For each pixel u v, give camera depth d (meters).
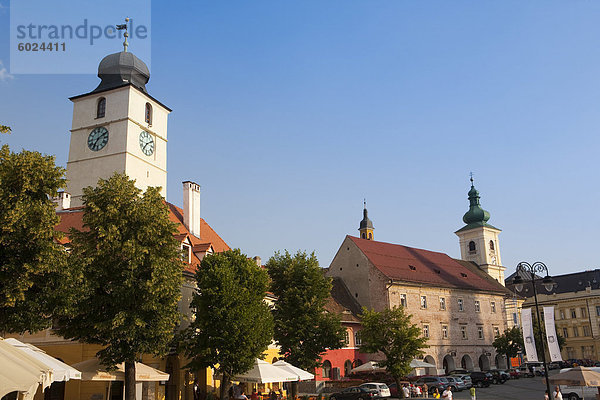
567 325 113.25
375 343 52.72
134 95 52.31
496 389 58.25
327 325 45.59
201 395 40.66
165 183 55.84
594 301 110.38
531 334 32.94
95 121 52.31
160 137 55.81
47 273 23.50
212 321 34.62
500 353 81.31
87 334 28.25
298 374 38.28
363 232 136.75
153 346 28.52
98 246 28.42
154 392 37.41
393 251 81.31
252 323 35.03
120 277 28.38
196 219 51.78
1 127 22.84
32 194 23.86
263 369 36.00
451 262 90.44
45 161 24.05
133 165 50.94
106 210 29.02
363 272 74.25
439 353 74.62
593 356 108.62
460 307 80.81
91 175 51.09
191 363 35.34
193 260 45.25
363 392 47.97
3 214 21.88
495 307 86.94
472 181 109.31
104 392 34.53
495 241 106.38
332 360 63.91
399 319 53.97
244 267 37.38
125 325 27.62
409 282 73.56
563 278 118.50
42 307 23.56
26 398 18.88
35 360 19.30
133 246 28.05
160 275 28.30
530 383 64.94
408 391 52.53
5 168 23.19
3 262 22.27
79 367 28.66
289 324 45.03
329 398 49.94
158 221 29.50
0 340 19.94
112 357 28.30
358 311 72.50
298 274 46.91
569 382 29.95
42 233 22.44
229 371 34.75
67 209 48.03
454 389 56.91
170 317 29.11
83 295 25.19
